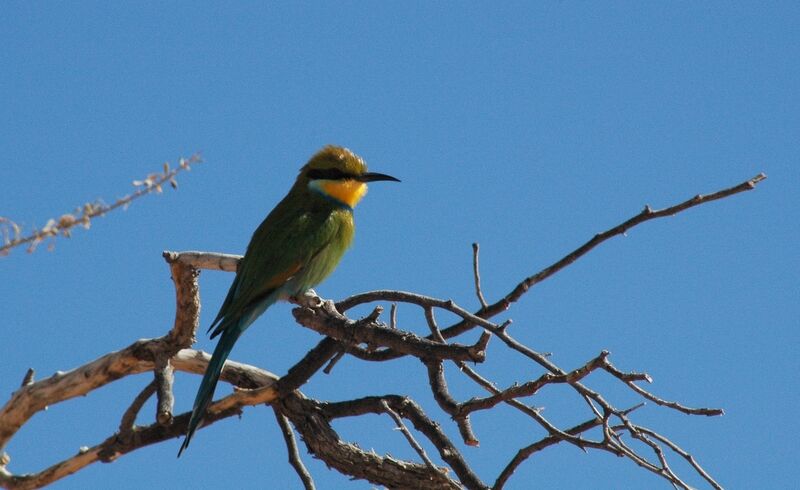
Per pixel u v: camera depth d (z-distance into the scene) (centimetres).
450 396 1033
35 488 1105
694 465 849
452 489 1048
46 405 1108
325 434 1070
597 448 894
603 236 994
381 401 1027
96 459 1089
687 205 939
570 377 864
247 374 1120
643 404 860
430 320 1027
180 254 1026
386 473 1057
